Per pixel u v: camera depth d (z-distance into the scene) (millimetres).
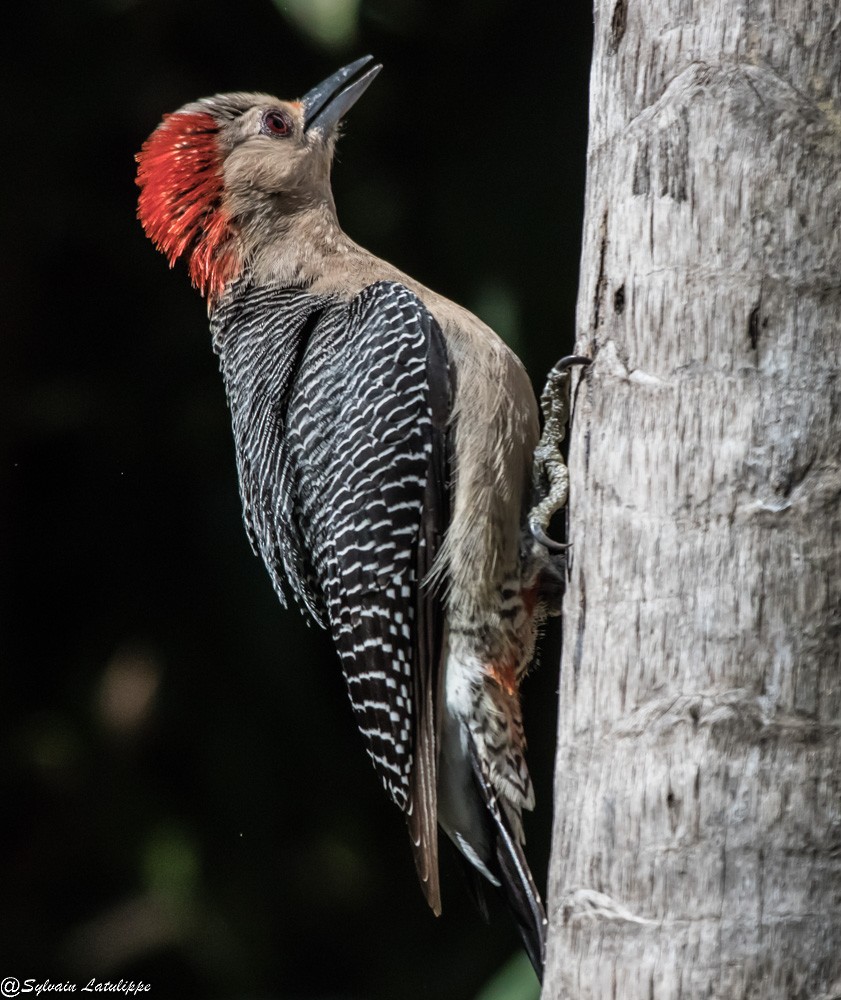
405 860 13602
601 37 6598
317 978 13266
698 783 5613
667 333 6012
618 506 6074
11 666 13961
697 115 6039
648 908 5656
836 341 5824
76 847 13555
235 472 13336
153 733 13555
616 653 5949
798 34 5961
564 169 13016
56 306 14125
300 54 13984
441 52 13961
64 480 14180
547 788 12836
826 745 5566
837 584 5676
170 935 13078
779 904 5469
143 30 13625
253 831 13234
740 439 5793
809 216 5871
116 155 13914
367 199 13703
